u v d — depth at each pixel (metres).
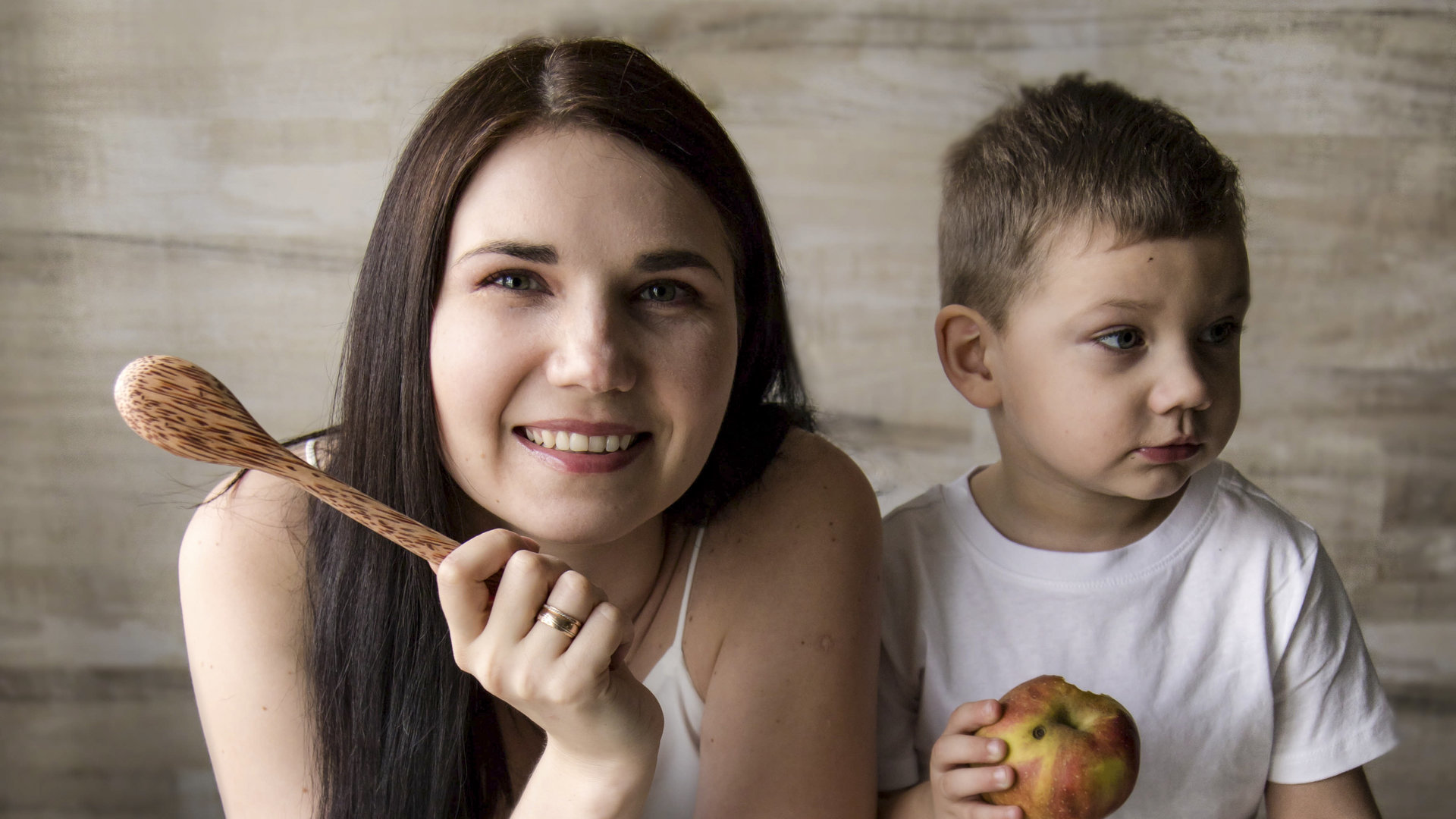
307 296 1.55
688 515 0.82
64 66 1.51
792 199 1.55
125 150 1.53
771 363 0.83
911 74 1.54
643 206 0.65
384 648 0.76
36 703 1.53
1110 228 0.79
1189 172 0.79
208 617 0.78
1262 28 1.52
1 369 1.52
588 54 0.70
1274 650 0.87
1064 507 0.87
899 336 1.56
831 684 0.79
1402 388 1.54
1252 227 1.53
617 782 0.65
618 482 0.68
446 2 1.53
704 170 0.69
